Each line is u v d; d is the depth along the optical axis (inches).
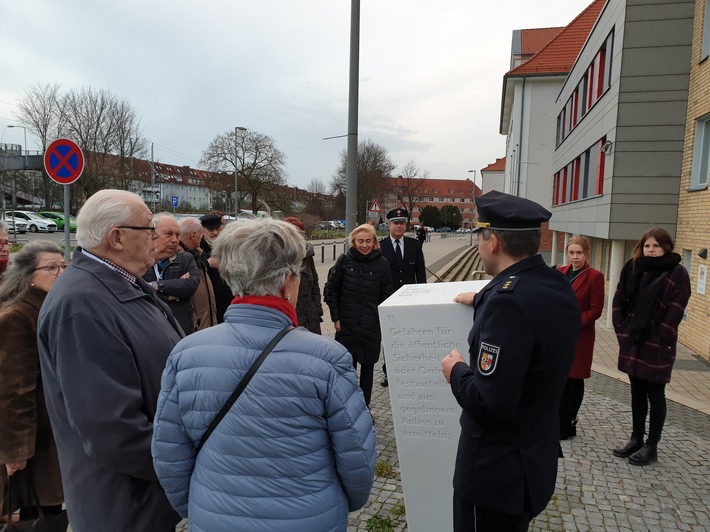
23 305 89.0
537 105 1155.3
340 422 57.3
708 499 126.3
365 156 2293.3
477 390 66.3
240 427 55.5
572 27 1214.3
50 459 95.7
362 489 60.9
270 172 1782.7
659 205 370.0
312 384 55.7
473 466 71.3
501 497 69.0
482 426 70.8
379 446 155.6
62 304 67.6
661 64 361.4
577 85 647.8
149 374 72.6
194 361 57.8
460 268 781.9
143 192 1734.7
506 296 66.1
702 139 340.8
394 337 93.3
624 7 366.6
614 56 398.0
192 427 57.6
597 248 647.1
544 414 69.9
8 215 1387.8
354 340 179.2
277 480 55.5
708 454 152.9
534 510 69.4
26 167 1519.4
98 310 68.2
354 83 283.1
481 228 76.4
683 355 291.0
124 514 70.9
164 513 73.8
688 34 353.7
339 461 58.7
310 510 56.1
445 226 3221.0
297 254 61.1
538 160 1163.9
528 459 68.6
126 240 76.5
